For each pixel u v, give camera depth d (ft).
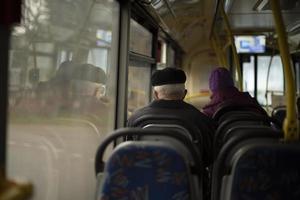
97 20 8.80
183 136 6.02
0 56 3.45
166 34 17.43
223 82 11.57
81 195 7.86
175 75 9.14
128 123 8.74
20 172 5.48
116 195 5.64
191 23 17.75
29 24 5.74
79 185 7.77
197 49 28.55
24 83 5.65
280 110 12.57
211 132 8.55
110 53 9.96
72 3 7.28
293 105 5.52
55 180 6.64
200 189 6.40
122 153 5.57
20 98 5.53
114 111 10.41
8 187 3.18
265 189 5.48
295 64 18.60
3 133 3.54
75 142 7.54
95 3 8.55
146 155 5.55
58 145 6.76
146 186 5.60
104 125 9.52
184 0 12.28
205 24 18.60
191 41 24.71
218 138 8.05
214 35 20.75
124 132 5.90
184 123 7.65
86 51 8.18
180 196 5.58
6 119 3.56
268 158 5.41
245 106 10.63
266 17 16.10
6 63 3.51
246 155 5.45
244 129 6.72
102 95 9.33
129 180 5.61
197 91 28.78
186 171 5.54
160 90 9.21
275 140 5.88
